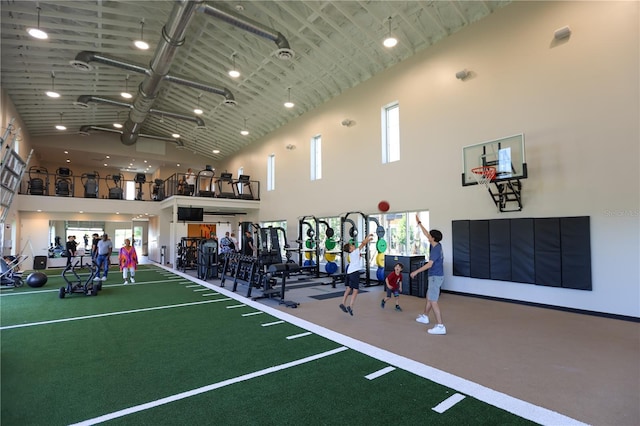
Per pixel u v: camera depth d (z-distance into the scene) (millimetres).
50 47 7352
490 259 6547
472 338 4078
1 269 7809
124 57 8789
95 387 2805
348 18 6641
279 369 3168
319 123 11031
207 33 7711
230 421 2297
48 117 11734
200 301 6309
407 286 7090
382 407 2475
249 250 10219
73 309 5637
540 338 4082
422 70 7883
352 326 4613
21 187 11875
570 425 2236
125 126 13258
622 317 4977
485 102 6684
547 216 5801
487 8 6617
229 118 12703
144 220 17375
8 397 2633
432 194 7602
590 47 5371
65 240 14773
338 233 10195
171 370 3146
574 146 5512
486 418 2322
